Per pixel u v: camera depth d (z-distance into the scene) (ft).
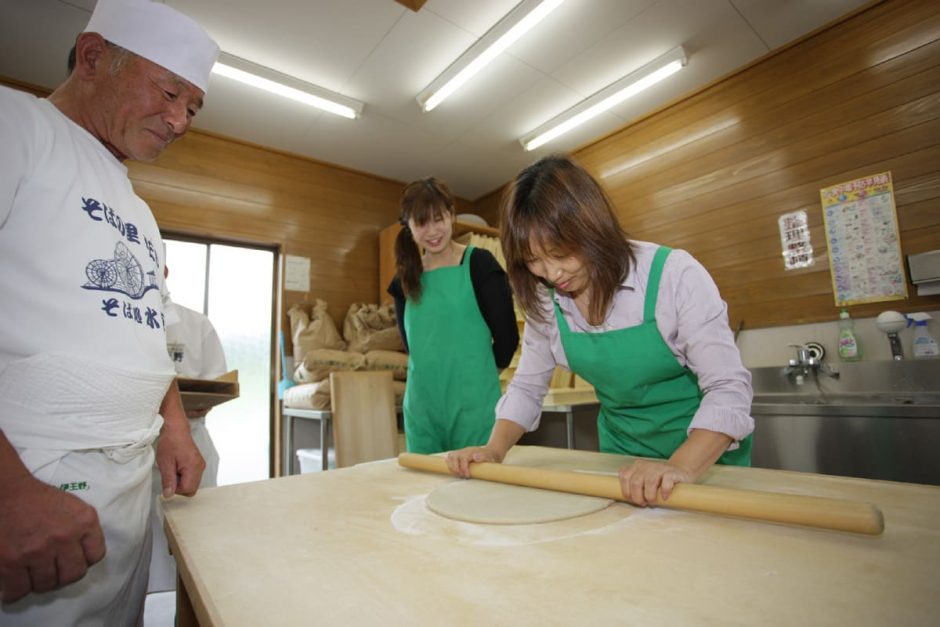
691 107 9.43
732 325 8.49
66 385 2.02
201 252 10.04
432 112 9.85
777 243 8.06
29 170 2.07
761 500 1.88
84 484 2.07
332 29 7.48
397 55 8.13
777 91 8.22
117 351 2.23
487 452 3.09
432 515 2.22
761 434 6.58
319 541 1.91
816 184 7.66
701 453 2.38
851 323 7.13
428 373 5.26
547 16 7.43
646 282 2.96
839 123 7.48
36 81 8.23
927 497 2.19
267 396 10.30
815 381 7.14
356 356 9.12
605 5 7.23
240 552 1.80
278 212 10.82
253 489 2.84
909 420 5.45
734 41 8.02
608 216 2.72
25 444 1.94
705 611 1.25
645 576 1.48
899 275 6.77
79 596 2.08
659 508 2.20
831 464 5.98
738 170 8.65
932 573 1.42
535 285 3.35
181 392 4.17
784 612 1.23
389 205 12.71
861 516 1.67
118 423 2.21
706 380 2.66
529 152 11.62
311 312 10.81
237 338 10.18
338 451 7.46
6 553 1.63
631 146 10.41
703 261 9.02
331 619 1.27
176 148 9.73
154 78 2.55
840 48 7.53
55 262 2.08
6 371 1.94
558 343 3.51
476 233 11.82
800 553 1.62
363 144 10.98
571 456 3.55
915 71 6.80
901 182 6.84
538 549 1.74
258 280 10.63
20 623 1.94
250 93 8.89
